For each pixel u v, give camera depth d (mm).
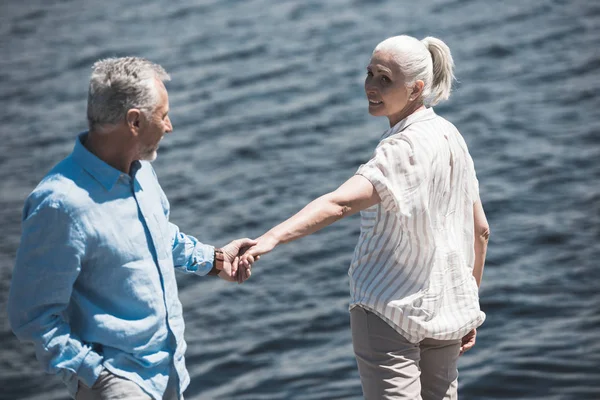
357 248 3043
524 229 10461
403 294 2922
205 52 18438
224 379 7980
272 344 8539
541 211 10914
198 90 16359
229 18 20688
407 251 2918
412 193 2846
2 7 23641
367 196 2822
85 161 2553
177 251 2979
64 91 17422
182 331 2754
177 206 11906
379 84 2953
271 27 19703
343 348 8320
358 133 13930
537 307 8688
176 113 15320
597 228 10344
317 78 16484
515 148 12844
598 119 13656
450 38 17922
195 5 22203
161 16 21484
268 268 10141
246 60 17719
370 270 2975
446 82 3076
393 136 2910
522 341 7980
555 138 13086
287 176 12586
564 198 11219
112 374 2580
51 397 8312
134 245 2596
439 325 2953
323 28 19281
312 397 7430
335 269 9992
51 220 2486
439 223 2977
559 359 7555
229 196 12086
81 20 21906
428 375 3111
